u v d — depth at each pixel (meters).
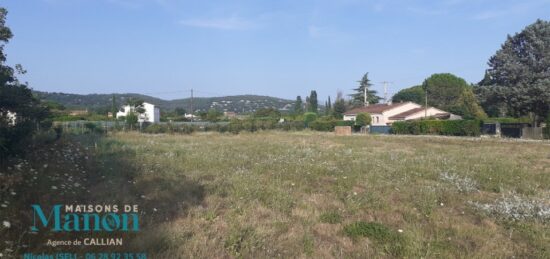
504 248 5.79
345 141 29.83
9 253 4.60
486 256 5.38
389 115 65.19
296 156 16.33
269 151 18.89
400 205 8.05
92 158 12.80
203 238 5.55
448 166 13.86
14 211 5.68
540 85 37.47
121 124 45.75
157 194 8.04
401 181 10.64
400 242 5.82
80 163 11.16
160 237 5.45
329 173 11.81
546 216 7.28
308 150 19.59
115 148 17.08
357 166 13.30
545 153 21.09
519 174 12.28
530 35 39.88
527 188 10.17
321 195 8.84
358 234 6.21
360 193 8.95
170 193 8.19
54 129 16.75
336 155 17.39
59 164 9.93
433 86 86.38
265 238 5.77
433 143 29.09
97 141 20.67
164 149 18.27
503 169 13.18
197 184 9.24
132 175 10.05
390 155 18.05
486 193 9.77
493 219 7.31
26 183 7.13
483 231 6.53
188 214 6.70
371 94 95.81
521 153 21.02
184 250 5.11
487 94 42.00
